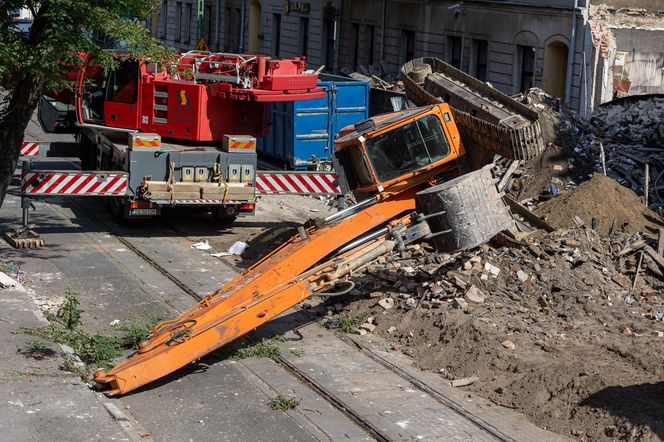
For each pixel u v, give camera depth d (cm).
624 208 1834
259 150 2969
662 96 2636
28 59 1808
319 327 1595
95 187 2045
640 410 1204
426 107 1667
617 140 2403
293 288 1395
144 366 1292
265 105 2231
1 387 1247
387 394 1330
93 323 1567
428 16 3969
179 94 2173
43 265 1872
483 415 1273
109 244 2056
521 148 1597
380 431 1212
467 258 1656
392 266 1761
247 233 2169
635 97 2675
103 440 1127
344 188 1688
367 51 4409
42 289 1720
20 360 1343
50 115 2575
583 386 1278
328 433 1213
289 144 2784
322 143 2798
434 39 3953
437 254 1738
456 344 1452
